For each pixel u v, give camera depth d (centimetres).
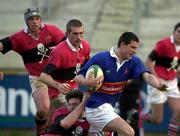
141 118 4366
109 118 2728
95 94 2772
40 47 3259
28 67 3303
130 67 2730
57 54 3009
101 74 2628
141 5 6222
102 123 2745
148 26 6122
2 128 5028
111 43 5797
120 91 2792
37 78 3278
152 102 4134
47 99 3209
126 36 2633
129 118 4444
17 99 5016
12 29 6053
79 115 2720
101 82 2650
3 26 6100
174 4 6588
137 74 2716
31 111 5012
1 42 3231
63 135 2772
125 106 4497
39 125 3306
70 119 2698
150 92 4134
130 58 2692
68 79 3117
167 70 4022
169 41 3956
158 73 4025
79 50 3080
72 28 2952
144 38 5912
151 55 3988
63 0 6462
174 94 4044
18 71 5359
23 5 6322
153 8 6400
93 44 5791
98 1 6569
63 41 3117
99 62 2681
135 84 4516
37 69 3284
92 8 6456
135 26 5681
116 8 6431
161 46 3956
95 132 2825
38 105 3197
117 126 2711
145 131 4884
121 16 6288
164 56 3975
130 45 2625
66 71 3088
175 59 3978
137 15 5684
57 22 6147
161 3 6556
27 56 3272
